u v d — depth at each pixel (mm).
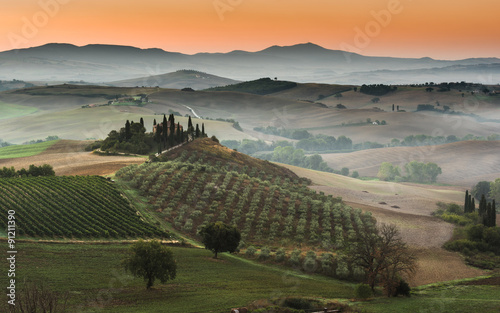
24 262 63500
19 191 102000
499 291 63844
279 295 56625
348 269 76625
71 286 56188
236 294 56812
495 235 100312
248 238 95938
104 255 72125
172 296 55250
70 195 102812
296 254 82625
